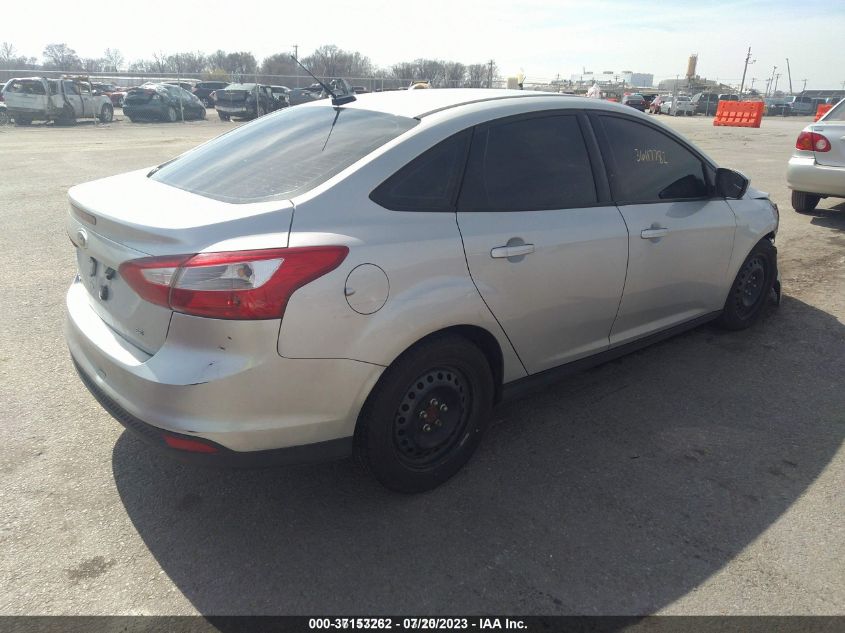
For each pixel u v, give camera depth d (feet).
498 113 10.07
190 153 11.29
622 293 11.56
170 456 7.72
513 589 7.76
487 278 9.29
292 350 7.56
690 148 13.19
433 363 8.94
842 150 25.30
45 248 21.03
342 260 7.79
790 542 8.62
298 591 7.68
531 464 10.30
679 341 15.21
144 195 9.19
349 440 8.49
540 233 9.96
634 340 12.47
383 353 8.22
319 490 9.55
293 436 7.95
